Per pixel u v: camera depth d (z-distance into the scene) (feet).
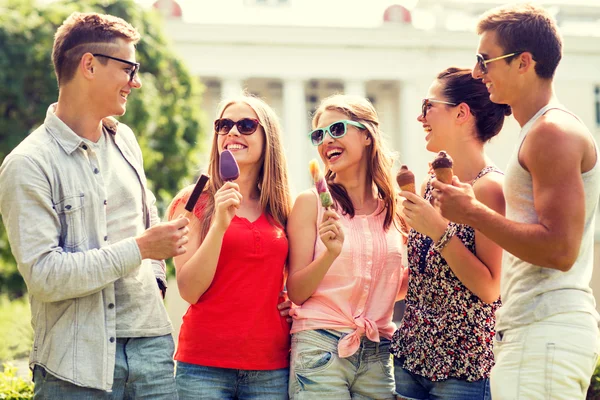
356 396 10.87
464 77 10.98
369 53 90.17
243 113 11.48
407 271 11.94
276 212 11.48
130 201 10.04
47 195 9.04
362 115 11.44
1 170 9.10
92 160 9.64
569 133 8.32
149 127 53.47
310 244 11.06
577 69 92.63
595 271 69.00
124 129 10.74
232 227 10.85
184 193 11.45
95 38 9.50
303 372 10.51
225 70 87.45
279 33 87.86
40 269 8.73
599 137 92.07
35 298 9.32
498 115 10.93
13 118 50.08
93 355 9.20
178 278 10.74
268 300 10.84
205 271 10.37
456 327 10.21
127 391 9.77
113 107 9.70
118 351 9.62
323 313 10.67
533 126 8.68
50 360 9.14
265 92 93.35
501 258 9.97
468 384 10.24
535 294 8.72
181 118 55.36
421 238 10.64
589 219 8.74
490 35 9.24
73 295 8.91
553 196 8.25
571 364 8.41
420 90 90.79
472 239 10.18
